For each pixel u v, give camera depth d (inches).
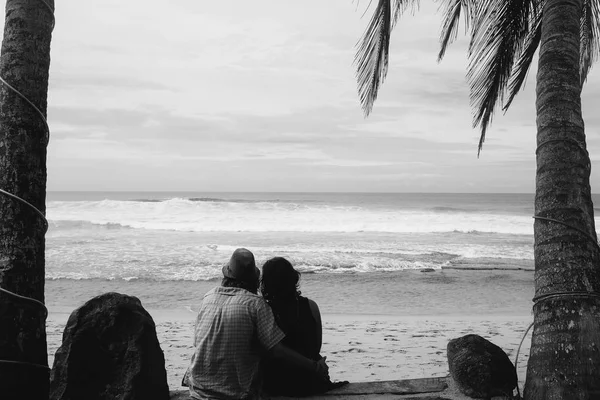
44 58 141.2
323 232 1095.0
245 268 154.6
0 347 129.1
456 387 178.4
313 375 171.2
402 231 1134.4
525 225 1242.0
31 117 136.9
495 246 861.2
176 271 594.2
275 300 167.3
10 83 135.9
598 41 317.7
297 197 5590.6
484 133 315.0
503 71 306.3
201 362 148.3
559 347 149.4
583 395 144.5
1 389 128.3
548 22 174.2
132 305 161.2
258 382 152.3
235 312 146.9
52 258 674.2
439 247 838.5
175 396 170.1
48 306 433.1
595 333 148.6
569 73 167.5
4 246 132.4
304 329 167.8
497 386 172.2
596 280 153.5
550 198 160.2
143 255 706.8
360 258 706.8
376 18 240.7
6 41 138.6
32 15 139.4
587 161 163.5
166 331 342.6
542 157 165.2
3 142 134.6
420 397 172.4
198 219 1304.1
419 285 547.8
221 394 145.6
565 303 151.6
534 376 153.2
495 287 541.0
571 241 155.7
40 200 138.2
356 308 450.3
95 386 154.6
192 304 447.8
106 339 156.7
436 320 392.5
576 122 164.2
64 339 157.8
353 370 255.4
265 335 149.3
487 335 336.2
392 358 279.1
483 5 266.7
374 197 5516.7
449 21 281.0
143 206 1599.4
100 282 535.2
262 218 1331.2
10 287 131.2
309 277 582.2
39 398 135.3
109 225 1173.7
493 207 2632.9
